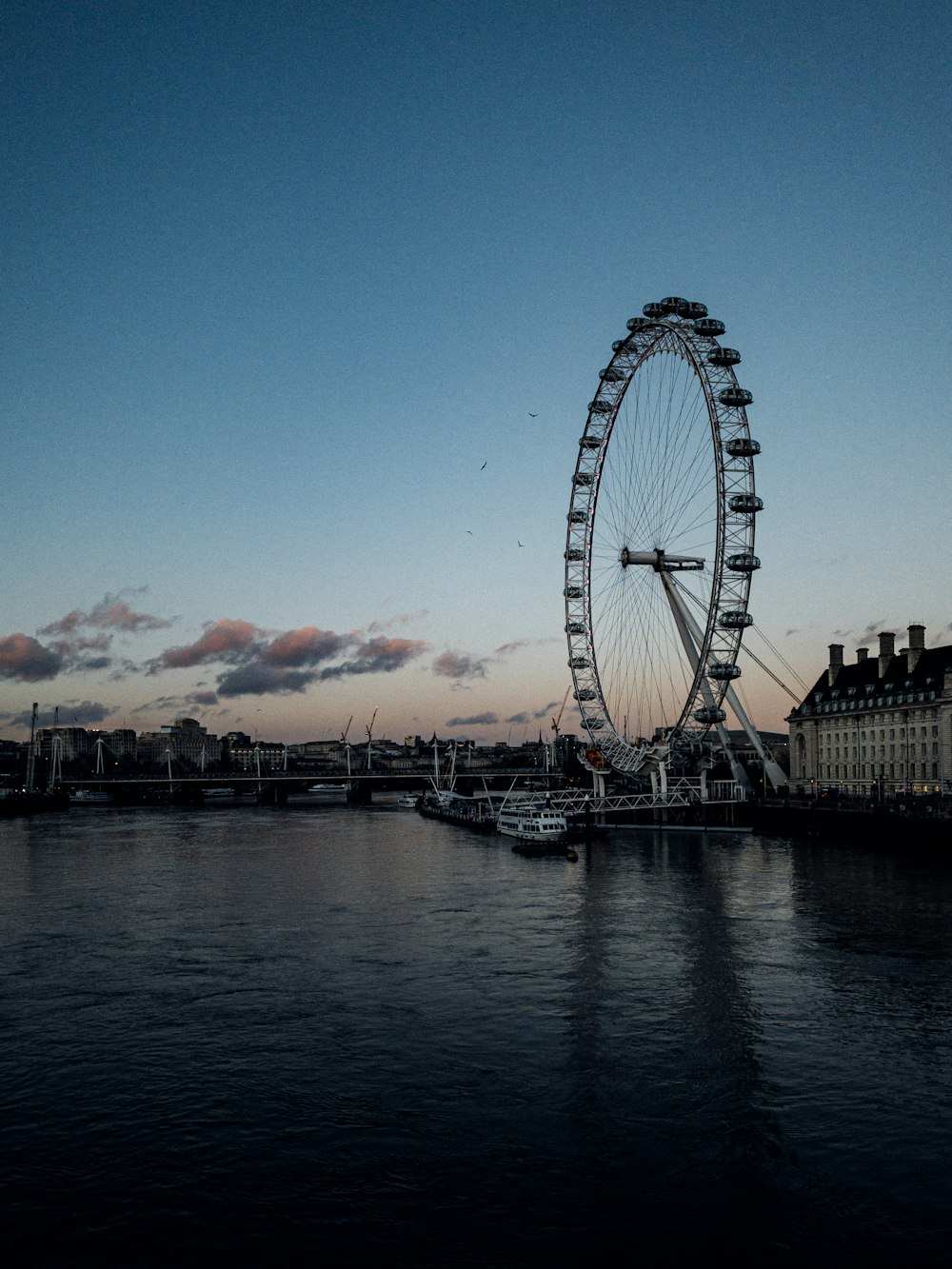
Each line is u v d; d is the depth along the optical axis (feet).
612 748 634.02
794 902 327.47
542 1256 121.49
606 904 332.80
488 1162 143.33
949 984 223.51
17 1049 189.37
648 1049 185.16
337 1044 190.49
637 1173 140.05
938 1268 118.42
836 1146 146.72
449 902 345.72
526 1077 173.17
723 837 583.58
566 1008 210.59
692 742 582.76
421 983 231.30
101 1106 163.02
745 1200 132.77
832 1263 119.55
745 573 533.14
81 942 280.10
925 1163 141.59
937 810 468.75
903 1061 177.68
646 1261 120.16
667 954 255.70
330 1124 155.63
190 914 324.80
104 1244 123.95
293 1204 132.87
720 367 531.91
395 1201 133.49
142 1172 141.38
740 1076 172.04
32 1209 131.95
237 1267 119.44
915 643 636.07
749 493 529.86
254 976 240.53
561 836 549.13
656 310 542.98
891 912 305.32
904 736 615.98
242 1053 186.50
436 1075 174.60
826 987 222.28
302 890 378.32
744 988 222.28
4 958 261.65
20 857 507.71
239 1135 152.46
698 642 613.11
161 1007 215.10
